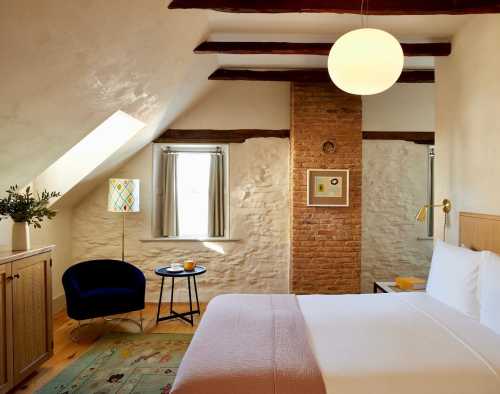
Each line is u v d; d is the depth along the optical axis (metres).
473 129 2.87
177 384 1.52
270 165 4.64
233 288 4.64
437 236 3.41
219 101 4.64
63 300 4.33
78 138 2.95
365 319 2.19
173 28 2.68
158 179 4.73
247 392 1.48
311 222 4.36
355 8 2.62
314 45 3.38
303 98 4.37
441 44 3.24
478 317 2.20
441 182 3.37
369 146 4.74
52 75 2.11
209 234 4.72
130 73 2.73
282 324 2.08
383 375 1.53
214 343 1.83
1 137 2.30
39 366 2.68
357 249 4.36
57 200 3.91
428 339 1.87
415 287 3.14
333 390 1.48
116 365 2.84
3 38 1.68
